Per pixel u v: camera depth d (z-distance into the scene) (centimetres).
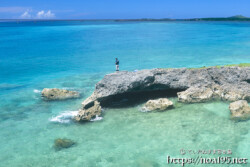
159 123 1881
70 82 3061
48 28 15775
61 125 1905
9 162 1448
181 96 2262
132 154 1501
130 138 1681
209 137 1652
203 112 2034
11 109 2222
